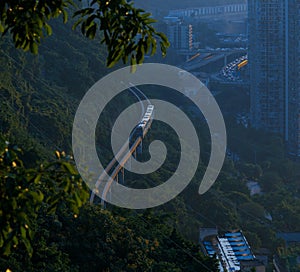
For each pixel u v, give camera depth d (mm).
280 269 82438
